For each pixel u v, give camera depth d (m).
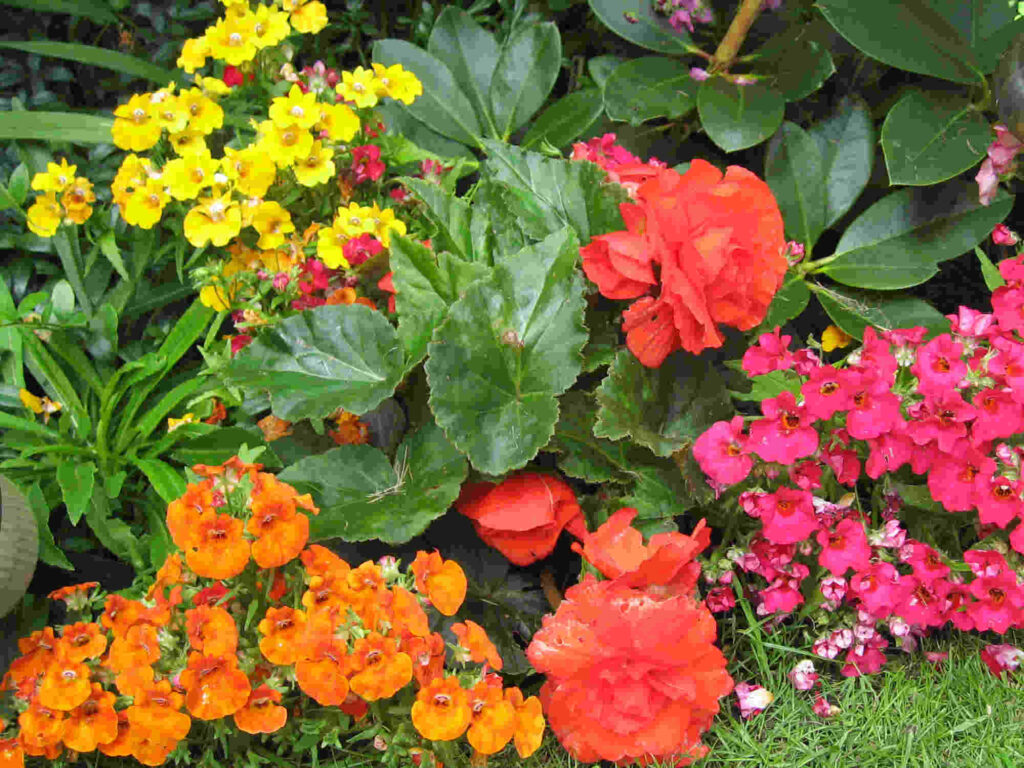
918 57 0.94
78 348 0.98
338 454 0.88
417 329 0.86
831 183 1.01
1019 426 0.82
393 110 1.06
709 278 0.81
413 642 0.79
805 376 0.87
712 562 0.87
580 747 0.82
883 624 0.89
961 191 0.98
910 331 0.84
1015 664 0.87
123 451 0.95
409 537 0.83
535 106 1.05
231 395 0.95
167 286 1.02
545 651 0.81
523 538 0.85
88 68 1.11
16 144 1.02
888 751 0.84
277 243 0.96
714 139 0.96
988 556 0.83
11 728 0.82
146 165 0.96
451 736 0.78
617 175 0.90
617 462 0.87
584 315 0.87
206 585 0.82
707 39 1.08
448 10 1.08
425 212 0.90
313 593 0.79
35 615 0.89
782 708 0.87
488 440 0.83
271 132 0.95
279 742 0.84
